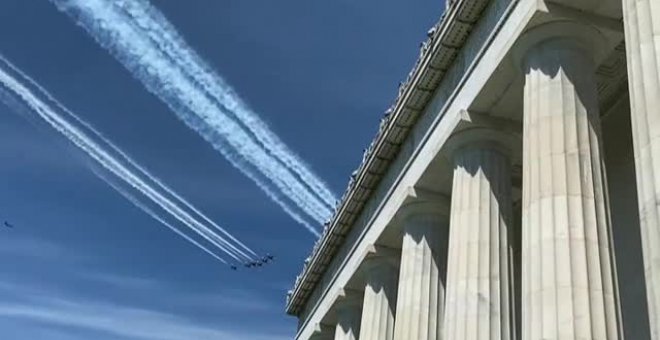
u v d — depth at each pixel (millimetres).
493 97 34875
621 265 37125
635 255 36156
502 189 35562
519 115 35906
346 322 56875
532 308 26250
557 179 27500
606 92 38062
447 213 42750
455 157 37406
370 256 49156
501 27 33250
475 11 35812
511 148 36875
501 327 32219
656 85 20812
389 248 48562
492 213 34750
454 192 36562
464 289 33188
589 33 30406
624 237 37188
